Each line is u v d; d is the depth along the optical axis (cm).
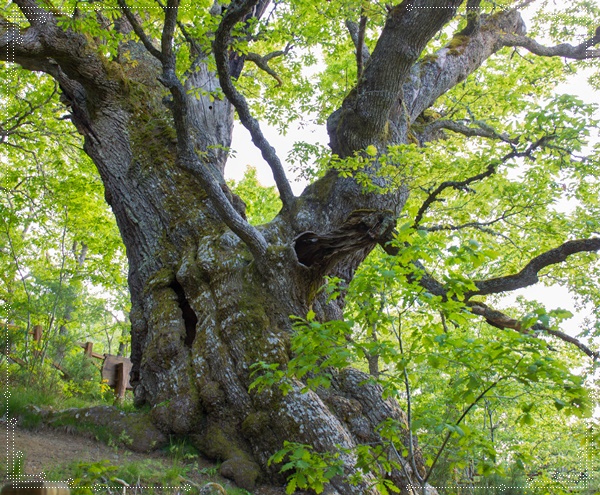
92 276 1456
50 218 1413
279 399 700
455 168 880
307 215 898
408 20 845
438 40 1313
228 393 728
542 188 919
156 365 785
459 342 353
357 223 775
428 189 955
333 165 834
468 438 362
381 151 922
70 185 1346
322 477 382
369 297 389
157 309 838
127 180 954
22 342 991
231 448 695
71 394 945
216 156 1037
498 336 357
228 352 755
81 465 362
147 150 961
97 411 726
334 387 776
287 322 790
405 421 761
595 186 982
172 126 992
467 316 378
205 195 930
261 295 798
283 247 805
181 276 835
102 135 982
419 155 814
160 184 936
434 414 392
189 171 722
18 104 1358
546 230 995
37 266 1434
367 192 880
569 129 791
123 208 950
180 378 755
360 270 401
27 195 1321
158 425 718
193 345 782
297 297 811
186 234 898
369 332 409
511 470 677
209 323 782
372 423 745
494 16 1261
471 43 1175
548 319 321
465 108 1259
